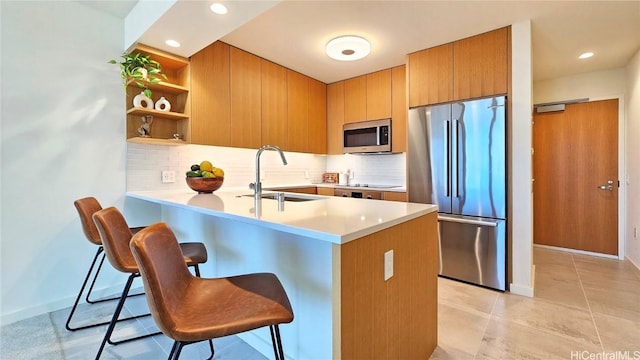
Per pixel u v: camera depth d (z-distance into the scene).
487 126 2.66
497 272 2.63
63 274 2.26
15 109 2.05
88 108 2.37
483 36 2.71
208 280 1.24
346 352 1.04
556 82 3.91
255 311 1.00
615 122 3.56
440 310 2.25
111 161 2.50
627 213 3.46
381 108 3.80
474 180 2.73
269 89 3.49
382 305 1.24
